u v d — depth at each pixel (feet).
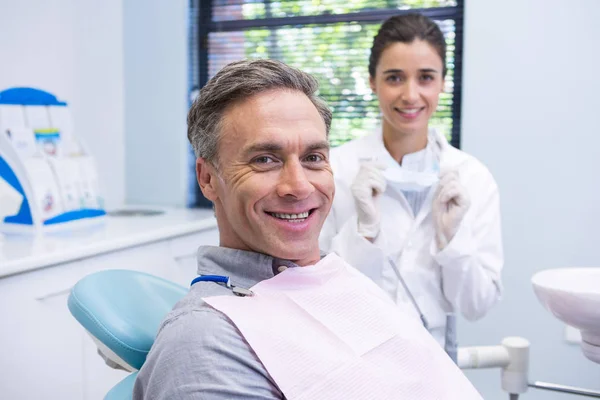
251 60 3.54
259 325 3.22
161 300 4.32
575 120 8.29
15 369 5.91
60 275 6.35
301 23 9.65
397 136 6.01
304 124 3.42
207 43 10.17
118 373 7.20
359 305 3.65
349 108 9.58
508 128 8.52
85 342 6.72
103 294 3.98
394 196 5.89
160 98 10.14
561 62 8.27
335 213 6.00
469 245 5.55
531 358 8.63
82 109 9.52
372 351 3.45
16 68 8.42
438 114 9.20
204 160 3.61
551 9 8.25
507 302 8.68
